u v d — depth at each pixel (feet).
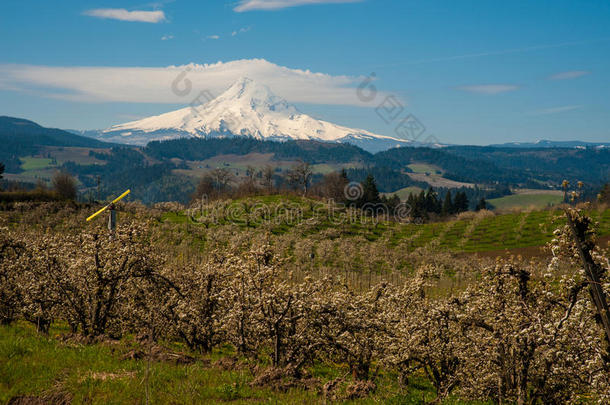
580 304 48.11
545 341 47.37
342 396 43.93
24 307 63.57
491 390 56.34
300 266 211.41
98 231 64.13
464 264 218.59
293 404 39.22
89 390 37.01
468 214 417.28
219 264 71.82
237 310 58.34
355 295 69.05
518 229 329.31
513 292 54.08
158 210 339.77
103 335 57.16
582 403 50.42
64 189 390.42
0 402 34.73
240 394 40.73
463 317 55.42
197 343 70.08
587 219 42.09
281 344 61.00
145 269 64.49
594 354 46.98
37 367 40.93
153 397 37.01
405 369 63.26
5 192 330.54
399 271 223.10
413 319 63.57
